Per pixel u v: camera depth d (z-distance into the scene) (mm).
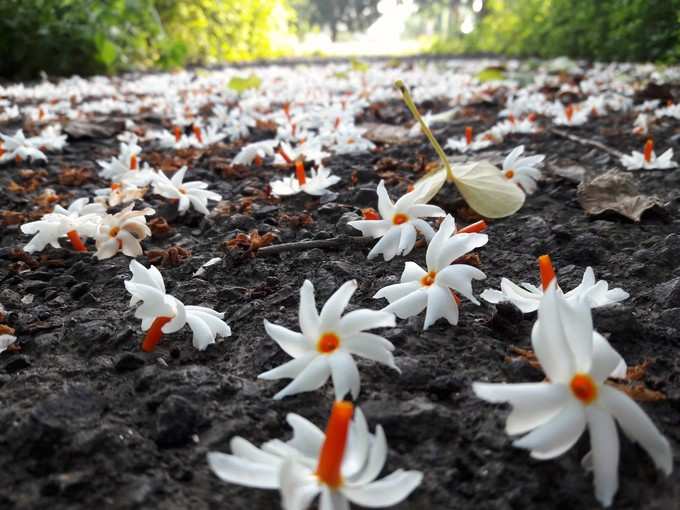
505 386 94
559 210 236
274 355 140
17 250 208
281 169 307
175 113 496
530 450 107
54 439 112
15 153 315
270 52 1498
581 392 95
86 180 300
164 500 101
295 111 457
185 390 125
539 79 642
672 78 567
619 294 140
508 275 183
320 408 122
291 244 199
